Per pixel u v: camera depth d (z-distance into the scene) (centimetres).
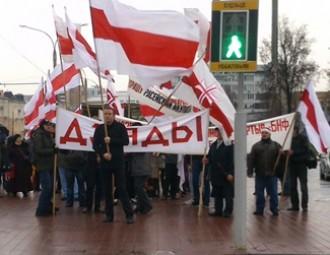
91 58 1421
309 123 1441
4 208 1466
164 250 916
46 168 1298
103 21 1195
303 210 1464
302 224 1207
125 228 1135
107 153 1167
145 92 1609
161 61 1194
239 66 889
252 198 1798
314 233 1086
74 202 1616
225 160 1311
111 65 1201
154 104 1606
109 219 1215
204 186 1533
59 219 1257
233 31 887
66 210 1418
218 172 1316
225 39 890
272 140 1430
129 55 1193
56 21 1620
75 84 1678
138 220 1252
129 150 1307
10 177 1802
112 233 1074
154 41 1193
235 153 920
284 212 1427
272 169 1353
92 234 1062
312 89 1447
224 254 884
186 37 1195
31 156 1345
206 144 1310
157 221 1238
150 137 1309
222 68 892
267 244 967
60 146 1321
